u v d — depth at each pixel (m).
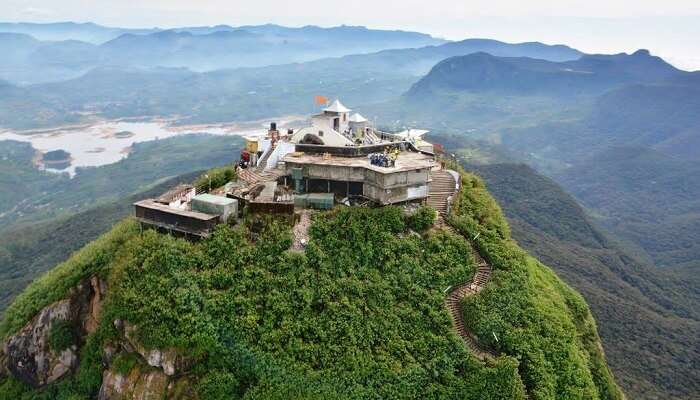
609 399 60.88
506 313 50.97
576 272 162.00
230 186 61.56
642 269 195.38
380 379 42.84
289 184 61.78
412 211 57.62
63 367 50.53
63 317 51.62
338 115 76.75
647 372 116.19
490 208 65.31
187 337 43.22
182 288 45.69
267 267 48.44
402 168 56.62
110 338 46.50
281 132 80.38
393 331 46.16
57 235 182.62
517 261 58.41
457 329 48.94
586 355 60.81
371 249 51.94
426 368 44.50
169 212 51.59
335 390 41.66
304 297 46.31
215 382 42.03
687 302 176.50
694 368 119.75
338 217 54.03
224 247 49.38
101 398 45.47
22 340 52.12
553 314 56.00
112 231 59.25
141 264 48.56
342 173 58.72
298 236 51.97
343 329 45.09
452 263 53.25
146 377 43.59
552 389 47.69
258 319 44.75
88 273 52.72
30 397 50.00
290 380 41.75
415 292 49.56
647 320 137.25
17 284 145.12
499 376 44.84
